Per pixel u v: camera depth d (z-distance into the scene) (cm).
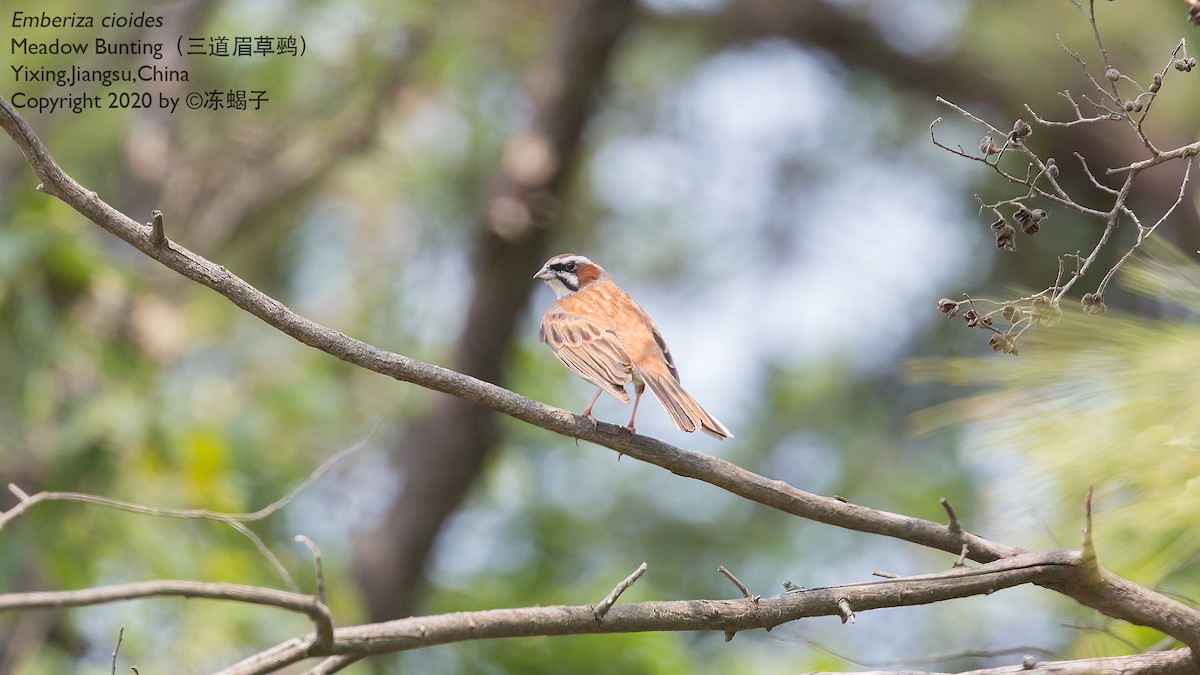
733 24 1584
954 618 1191
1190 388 467
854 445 1634
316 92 1570
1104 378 486
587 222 1755
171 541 1018
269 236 1638
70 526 1007
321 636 433
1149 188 1274
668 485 1612
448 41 1507
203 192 1571
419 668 1195
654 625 487
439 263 1658
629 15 1416
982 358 518
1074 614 693
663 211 1775
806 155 1748
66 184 482
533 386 1570
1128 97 1058
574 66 1426
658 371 734
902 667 1109
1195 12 477
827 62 1611
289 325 510
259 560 1065
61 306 1109
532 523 1527
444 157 1642
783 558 1549
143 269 1382
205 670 964
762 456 1669
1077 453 470
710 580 1545
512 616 473
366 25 1463
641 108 1759
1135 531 511
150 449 1043
